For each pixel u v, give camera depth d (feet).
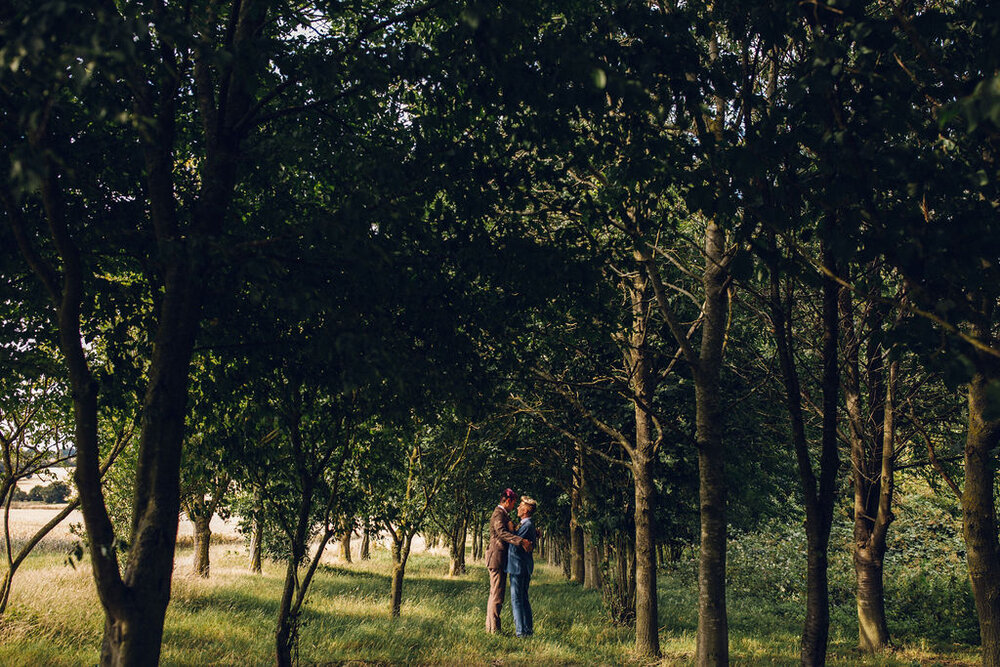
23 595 31.76
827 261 13.70
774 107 11.93
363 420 21.12
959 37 10.71
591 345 34.35
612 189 17.08
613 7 13.88
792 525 66.44
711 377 25.86
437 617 41.39
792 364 17.79
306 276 14.06
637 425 36.32
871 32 10.10
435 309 16.76
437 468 40.81
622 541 44.60
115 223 15.88
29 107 9.12
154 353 13.30
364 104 15.21
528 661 30.58
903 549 58.49
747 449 44.80
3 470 27.43
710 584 24.94
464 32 13.21
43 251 16.31
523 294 17.63
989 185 10.07
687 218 19.35
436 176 14.98
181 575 49.34
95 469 12.11
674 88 12.82
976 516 18.76
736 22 13.15
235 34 14.99
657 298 26.16
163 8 12.26
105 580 11.92
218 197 14.39
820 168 11.25
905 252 9.48
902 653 36.14
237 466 21.63
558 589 66.13
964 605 45.14
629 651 34.76
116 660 11.93
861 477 39.14
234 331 17.47
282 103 17.15
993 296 10.32
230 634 31.86
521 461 47.98
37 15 8.43
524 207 17.29
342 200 15.21
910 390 34.53
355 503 25.05
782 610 56.90
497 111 14.84
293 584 21.79
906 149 10.28
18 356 15.83
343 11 16.70
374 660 29.01
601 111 13.37
